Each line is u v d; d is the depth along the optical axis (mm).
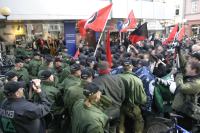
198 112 3066
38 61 6457
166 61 6336
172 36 9523
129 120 4094
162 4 14906
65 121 3871
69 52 12578
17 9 9859
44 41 11938
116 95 3180
